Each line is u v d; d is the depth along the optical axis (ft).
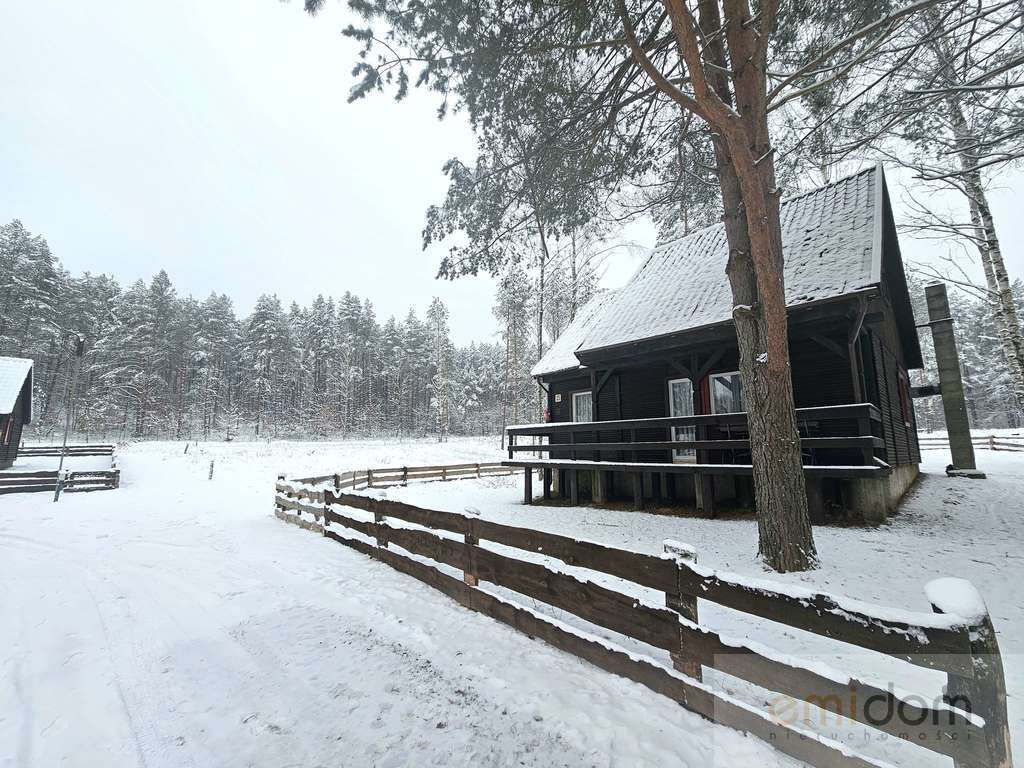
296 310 212.64
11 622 13.80
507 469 75.92
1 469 64.64
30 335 137.90
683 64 20.58
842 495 25.53
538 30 19.06
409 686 9.78
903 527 22.47
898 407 37.45
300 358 185.47
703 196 28.14
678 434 34.53
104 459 79.05
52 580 18.02
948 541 19.61
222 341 179.52
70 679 10.46
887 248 34.65
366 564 19.22
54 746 8.14
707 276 36.01
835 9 18.34
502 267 27.45
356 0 17.15
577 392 43.14
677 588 8.77
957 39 18.47
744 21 17.70
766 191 18.62
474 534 14.21
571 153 23.24
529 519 29.99
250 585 17.07
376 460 87.81
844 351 25.21
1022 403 34.19
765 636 11.95
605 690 9.14
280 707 9.20
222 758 7.73
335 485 43.55
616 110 21.34
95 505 38.19
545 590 11.50
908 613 5.96
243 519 32.01
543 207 24.90
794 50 20.56
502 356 229.04
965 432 41.83
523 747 7.67
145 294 160.86
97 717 9.00
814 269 27.78
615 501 35.17
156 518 32.27
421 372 206.69
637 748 7.41
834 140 23.06
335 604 14.78
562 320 83.87
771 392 17.97
